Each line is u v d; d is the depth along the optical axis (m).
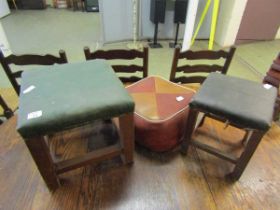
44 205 0.72
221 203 0.73
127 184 0.79
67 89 0.71
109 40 3.23
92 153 0.79
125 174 0.82
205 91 0.81
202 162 0.88
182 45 3.01
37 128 0.60
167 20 3.27
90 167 0.85
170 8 3.16
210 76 0.91
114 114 0.68
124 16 3.09
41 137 0.63
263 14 2.96
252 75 2.45
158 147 0.91
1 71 2.48
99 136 0.93
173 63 1.18
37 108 0.63
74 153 0.87
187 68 1.21
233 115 0.71
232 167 0.86
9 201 0.73
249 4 2.83
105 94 0.69
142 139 0.91
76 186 0.78
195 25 3.29
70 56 2.85
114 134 0.94
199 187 0.78
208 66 1.21
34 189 0.76
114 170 0.84
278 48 3.09
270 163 0.86
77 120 0.64
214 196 0.75
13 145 0.91
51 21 4.17
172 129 0.88
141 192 0.76
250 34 3.17
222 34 3.18
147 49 1.12
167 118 0.87
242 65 2.65
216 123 1.04
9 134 0.96
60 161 0.77
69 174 0.82
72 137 0.93
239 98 0.77
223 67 1.18
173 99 0.98
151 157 0.90
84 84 0.73
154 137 0.88
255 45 3.19
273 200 0.74
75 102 0.65
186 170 0.85
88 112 0.64
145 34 3.40
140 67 1.20
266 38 3.28
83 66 0.84
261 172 0.83
